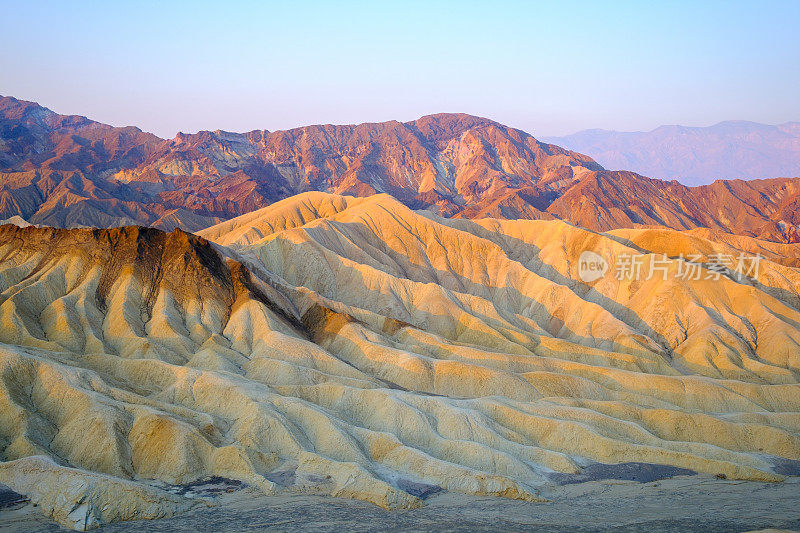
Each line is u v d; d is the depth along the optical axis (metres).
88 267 109.38
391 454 71.94
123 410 72.81
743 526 54.09
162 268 112.56
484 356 102.88
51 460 63.03
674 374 110.44
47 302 102.62
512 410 82.56
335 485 64.81
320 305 116.25
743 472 70.88
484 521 56.62
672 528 53.97
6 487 60.22
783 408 93.94
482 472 67.19
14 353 78.00
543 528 54.53
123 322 98.81
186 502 60.19
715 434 81.75
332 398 83.75
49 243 114.44
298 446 70.88
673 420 83.69
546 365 102.56
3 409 71.06
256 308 106.75
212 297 109.00
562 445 77.50
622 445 75.75
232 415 77.12
